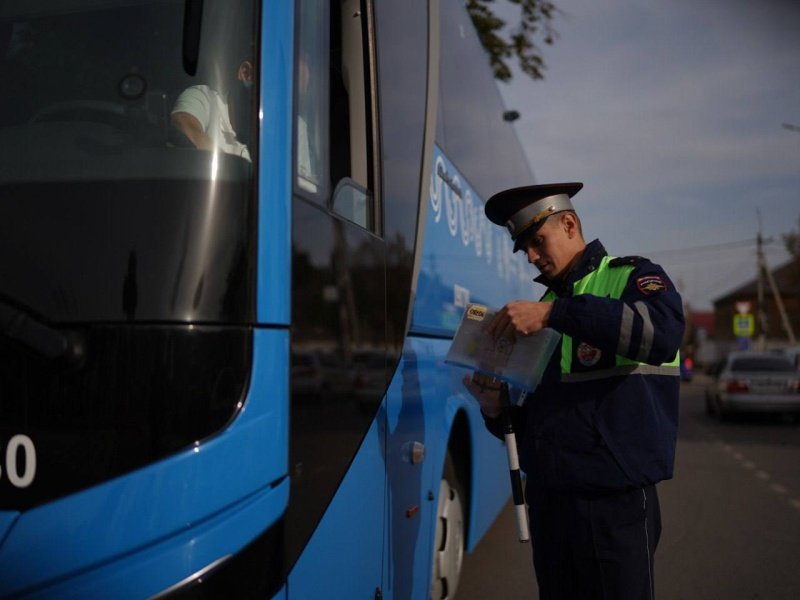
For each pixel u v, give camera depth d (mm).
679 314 2520
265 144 2051
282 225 2068
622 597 2570
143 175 1932
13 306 1869
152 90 2121
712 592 5383
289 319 2096
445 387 4301
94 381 1836
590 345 2551
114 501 1791
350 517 2564
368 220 2963
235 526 1886
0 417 1846
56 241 1900
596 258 2752
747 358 18734
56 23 2188
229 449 1855
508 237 7332
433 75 4281
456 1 5289
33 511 1801
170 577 1785
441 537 4328
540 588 2824
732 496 8773
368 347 2795
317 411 2297
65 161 1960
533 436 2748
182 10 2156
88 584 1766
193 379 1841
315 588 2258
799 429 16469
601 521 2598
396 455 3164
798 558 6227
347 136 2910
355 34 3102
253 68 2090
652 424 2605
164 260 1880
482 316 2809
